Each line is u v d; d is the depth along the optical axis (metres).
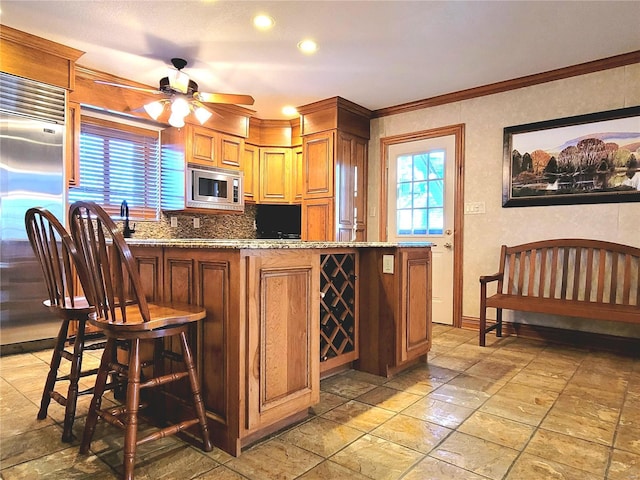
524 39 3.01
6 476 1.50
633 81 3.24
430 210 4.36
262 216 5.62
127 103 3.91
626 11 2.61
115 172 4.13
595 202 3.38
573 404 2.17
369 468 1.56
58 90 3.23
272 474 1.51
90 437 1.67
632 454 1.66
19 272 3.06
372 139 4.82
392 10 2.63
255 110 4.79
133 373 1.51
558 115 3.58
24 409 2.09
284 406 1.82
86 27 2.88
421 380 2.55
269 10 2.65
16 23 2.83
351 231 4.62
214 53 3.29
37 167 3.12
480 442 1.76
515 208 3.79
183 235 4.75
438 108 4.30
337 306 2.62
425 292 2.83
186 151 4.27
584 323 3.43
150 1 2.55
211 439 1.74
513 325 3.78
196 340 1.81
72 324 3.32
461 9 2.61
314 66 3.53
